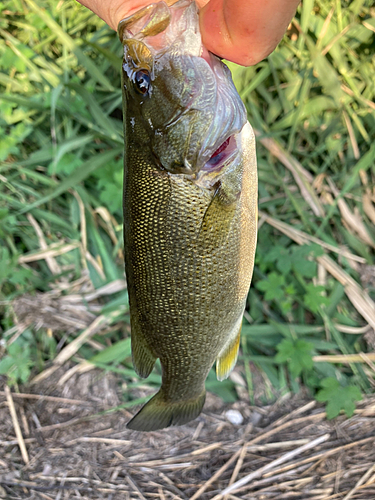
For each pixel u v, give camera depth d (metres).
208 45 0.20
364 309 0.46
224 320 0.24
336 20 0.46
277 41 0.19
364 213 0.49
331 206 0.46
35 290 0.46
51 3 0.46
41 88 0.47
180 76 0.21
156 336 0.25
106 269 0.46
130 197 0.23
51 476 0.38
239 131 0.22
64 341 0.45
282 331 0.44
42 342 0.44
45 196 0.46
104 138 0.46
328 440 0.41
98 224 0.48
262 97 0.48
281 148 0.47
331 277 0.48
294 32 0.46
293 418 0.43
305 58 0.46
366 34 0.46
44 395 0.42
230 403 0.44
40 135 0.47
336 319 0.47
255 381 0.45
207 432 0.42
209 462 0.40
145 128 0.22
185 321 0.24
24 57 0.45
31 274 0.45
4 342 0.43
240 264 0.24
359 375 0.45
